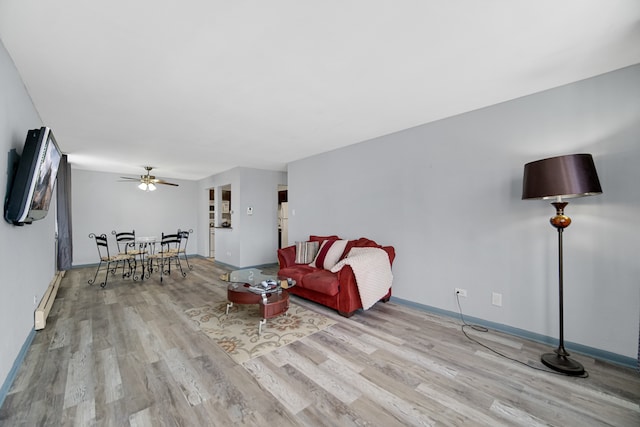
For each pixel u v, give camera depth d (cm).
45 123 304
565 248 231
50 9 139
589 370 198
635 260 202
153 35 162
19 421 147
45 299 301
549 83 228
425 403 165
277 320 296
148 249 638
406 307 337
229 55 183
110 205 639
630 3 138
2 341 167
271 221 627
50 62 188
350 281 299
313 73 207
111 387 178
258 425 146
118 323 285
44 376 189
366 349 231
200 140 380
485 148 276
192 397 168
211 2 136
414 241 334
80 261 598
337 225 432
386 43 172
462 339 249
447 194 304
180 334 259
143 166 567
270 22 151
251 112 281
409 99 256
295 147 422
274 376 191
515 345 237
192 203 773
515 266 257
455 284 298
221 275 521
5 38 161
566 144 231
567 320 230
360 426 146
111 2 135
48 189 229
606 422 150
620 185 208
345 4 138
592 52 184
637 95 201
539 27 157
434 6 140
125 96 241
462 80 221
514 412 158
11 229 188
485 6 141
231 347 234
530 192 205
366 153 388
